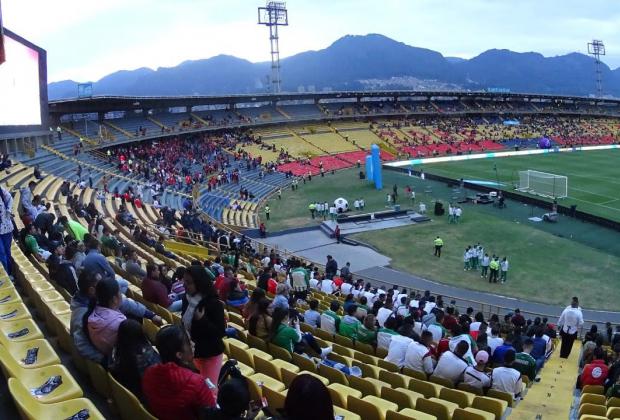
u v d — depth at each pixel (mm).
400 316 16453
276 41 113062
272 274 23875
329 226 46500
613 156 93312
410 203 55656
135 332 6910
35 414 5789
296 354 11523
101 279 7875
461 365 12312
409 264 36438
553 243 40719
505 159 90938
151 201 46406
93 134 67250
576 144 110938
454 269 35281
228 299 15875
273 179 74688
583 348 19234
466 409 9977
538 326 19281
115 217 31156
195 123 88438
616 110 157375
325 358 12656
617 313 27656
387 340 14539
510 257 37625
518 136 117125
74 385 6926
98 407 7641
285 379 10086
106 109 75500
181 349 6090
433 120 122625
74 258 13773
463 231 44562
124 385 6914
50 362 7719
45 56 44125
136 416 6512
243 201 60281
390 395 10383
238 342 11852
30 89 41562
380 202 56719
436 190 62219
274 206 58781
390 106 123562
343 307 18703
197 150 79500
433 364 13164
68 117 75312
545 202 51469
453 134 113812
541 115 140500
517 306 28828
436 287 31891
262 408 6699
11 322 8906
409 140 107312
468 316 19797
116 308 7883
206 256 27891
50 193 34875
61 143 57719
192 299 7641
